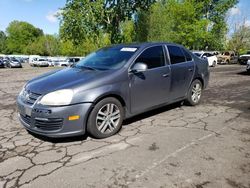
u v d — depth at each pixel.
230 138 4.03
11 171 3.15
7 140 4.12
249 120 4.96
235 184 2.76
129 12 29.45
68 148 3.76
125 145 3.82
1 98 7.72
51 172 3.11
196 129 4.47
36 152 3.66
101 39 28.30
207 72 6.43
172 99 5.37
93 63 4.75
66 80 3.99
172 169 3.09
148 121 4.95
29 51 88.69
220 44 43.44
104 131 4.09
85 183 2.85
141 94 4.57
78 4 25.75
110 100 4.08
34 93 3.85
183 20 35.69
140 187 2.75
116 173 3.04
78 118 3.73
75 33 27.00
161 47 5.19
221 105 6.23
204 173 2.99
